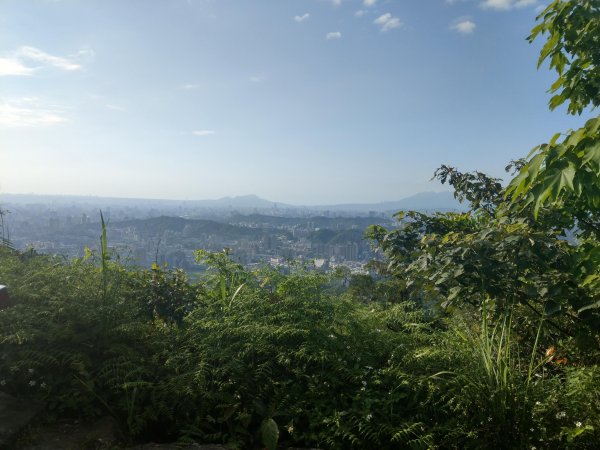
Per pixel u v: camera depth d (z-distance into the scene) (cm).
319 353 371
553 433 299
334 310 441
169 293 507
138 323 404
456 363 359
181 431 330
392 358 387
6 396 346
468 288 395
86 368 364
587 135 241
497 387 315
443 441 311
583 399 311
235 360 361
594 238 411
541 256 354
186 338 425
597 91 381
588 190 264
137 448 314
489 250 371
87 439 317
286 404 350
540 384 332
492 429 306
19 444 307
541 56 407
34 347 365
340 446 318
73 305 404
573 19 378
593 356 382
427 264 409
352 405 345
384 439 323
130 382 340
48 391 348
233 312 432
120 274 495
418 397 350
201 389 344
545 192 248
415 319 471
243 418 333
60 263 516
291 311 418
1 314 381
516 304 391
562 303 342
